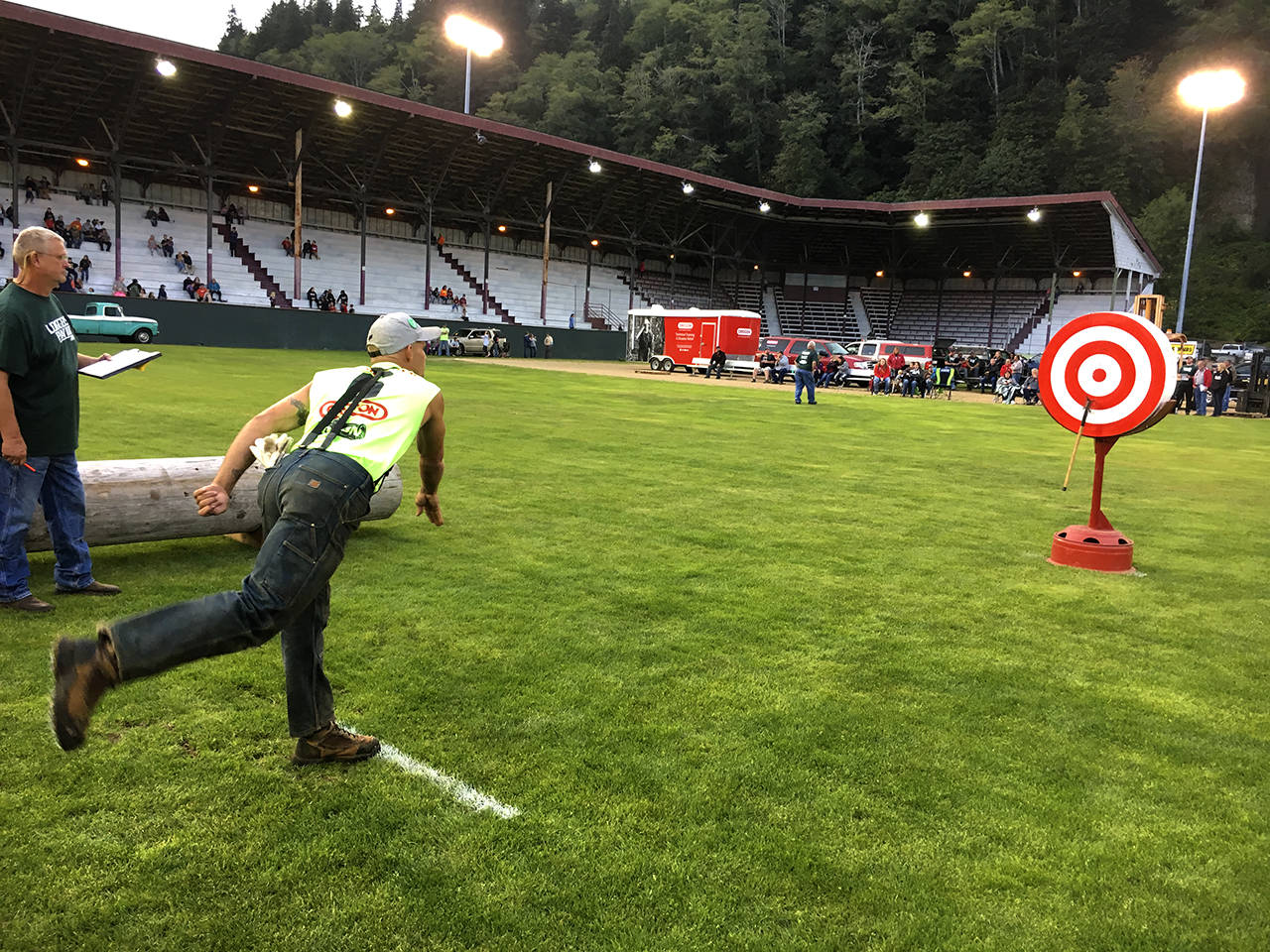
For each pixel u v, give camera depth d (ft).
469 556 18.42
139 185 133.69
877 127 283.79
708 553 19.66
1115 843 8.45
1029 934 7.06
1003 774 9.78
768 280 202.59
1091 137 240.73
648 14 330.54
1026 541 22.57
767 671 12.61
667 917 7.07
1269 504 30.83
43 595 14.52
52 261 13.25
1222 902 7.57
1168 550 22.44
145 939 6.59
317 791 8.80
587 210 168.96
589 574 17.40
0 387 12.80
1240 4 264.52
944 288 197.06
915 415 66.74
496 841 8.05
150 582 15.40
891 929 7.05
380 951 6.56
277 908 7.00
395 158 137.80
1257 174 265.95
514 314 161.38
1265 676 13.25
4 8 87.66
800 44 324.60
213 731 10.00
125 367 14.56
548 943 6.72
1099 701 12.03
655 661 12.82
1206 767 10.19
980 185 233.76
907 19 301.22
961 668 13.07
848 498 28.09
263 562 7.80
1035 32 279.49
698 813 8.67
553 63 311.88
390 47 333.21
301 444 8.59
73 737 6.86
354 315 119.44
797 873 7.75
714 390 83.61
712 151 265.75
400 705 10.91
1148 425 19.34
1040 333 179.63
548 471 30.12
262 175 134.10
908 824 8.64
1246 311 214.28
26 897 7.00
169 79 104.99
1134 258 163.63
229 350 100.27
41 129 117.19
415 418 8.88
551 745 10.02
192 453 27.35
